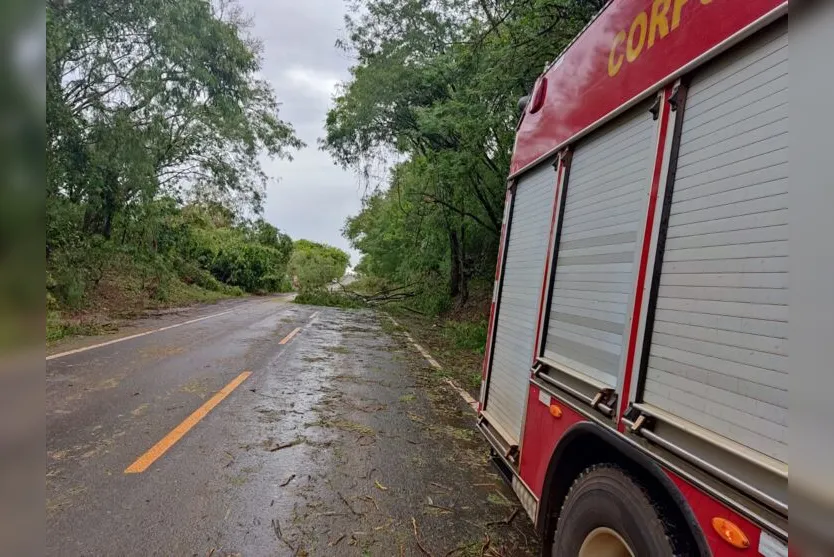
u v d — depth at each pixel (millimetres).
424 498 3732
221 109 16094
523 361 3412
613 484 2059
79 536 2842
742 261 1563
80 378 6398
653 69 2178
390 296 27734
